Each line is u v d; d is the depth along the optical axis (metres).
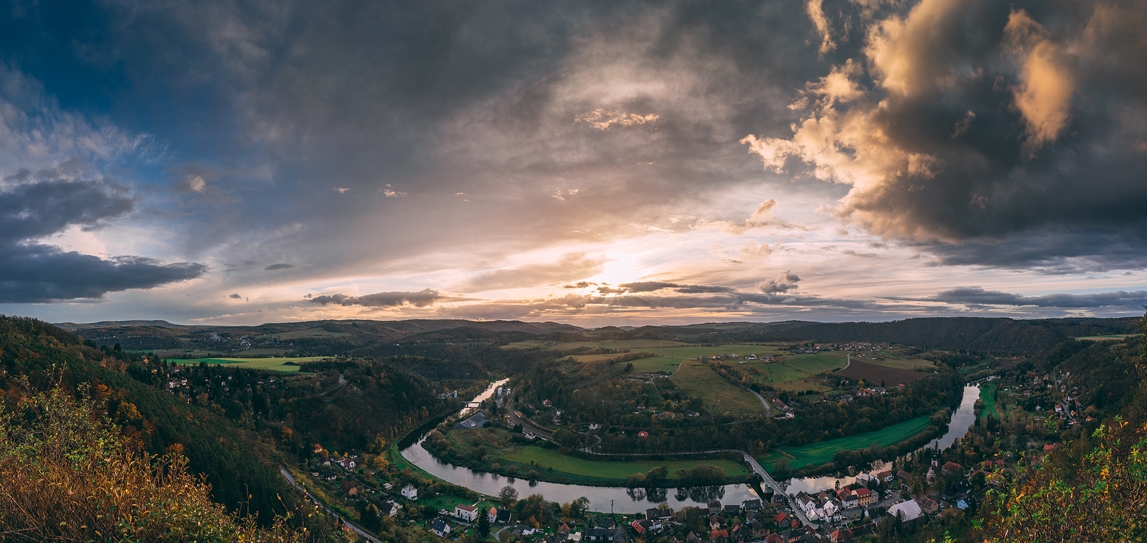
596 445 174.88
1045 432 146.50
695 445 168.75
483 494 131.88
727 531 109.62
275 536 27.33
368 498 125.31
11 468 22.12
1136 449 19.52
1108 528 19.19
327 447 167.75
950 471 130.00
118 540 21.72
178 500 23.55
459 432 194.25
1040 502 20.70
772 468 151.50
